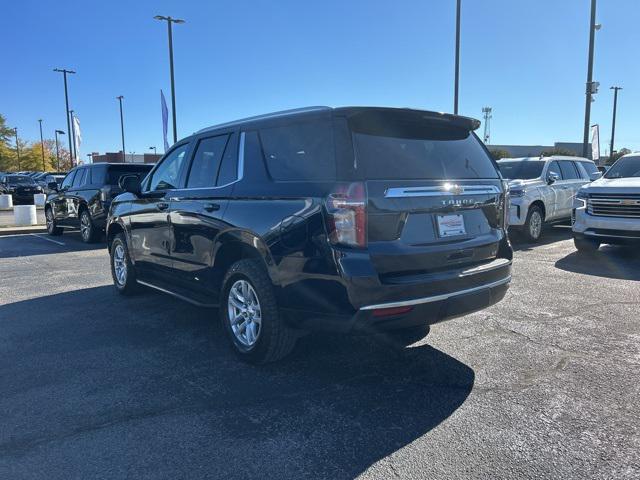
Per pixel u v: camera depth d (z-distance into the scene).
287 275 3.80
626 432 3.19
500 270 4.19
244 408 3.57
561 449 3.00
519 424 3.30
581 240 9.29
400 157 3.81
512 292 6.63
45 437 3.20
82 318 5.83
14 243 12.83
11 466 2.89
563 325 5.28
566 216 12.32
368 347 4.73
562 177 12.38
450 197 3.94
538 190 11.20
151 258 5.94
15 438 3.19
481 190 4.24
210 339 5.06
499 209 4.45
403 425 3.31
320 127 3.80
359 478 2.75
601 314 5.64
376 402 3.64
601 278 7.45
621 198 8.65
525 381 3.95
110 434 3.23
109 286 7.55
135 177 5.99
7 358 4.56
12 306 6.38
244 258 4.68
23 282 7.86
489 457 2.93
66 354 4.65
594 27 18.34
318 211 3.58
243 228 4.18
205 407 3.58
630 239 8.58
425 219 3.79
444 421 3.35
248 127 4.53
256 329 4.27
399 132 3.95
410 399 3.68
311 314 3.71
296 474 2.80
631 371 4.11
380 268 3.51
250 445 3.09
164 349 4.77
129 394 3.80
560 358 4.39
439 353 4.55
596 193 8.98
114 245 6.98
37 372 4.23
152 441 3.14
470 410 3.50
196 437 3.19
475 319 5.50
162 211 5.55
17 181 32.25
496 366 4.24
